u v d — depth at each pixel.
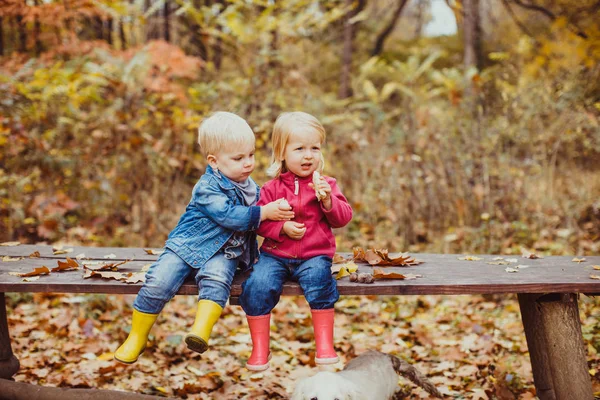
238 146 2.83
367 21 18.09
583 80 8.54
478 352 4.33
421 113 7.48
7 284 2.80
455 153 7.03
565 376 2.87
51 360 4.15
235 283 2.80
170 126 6.82
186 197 6.89
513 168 6.97
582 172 7.87
